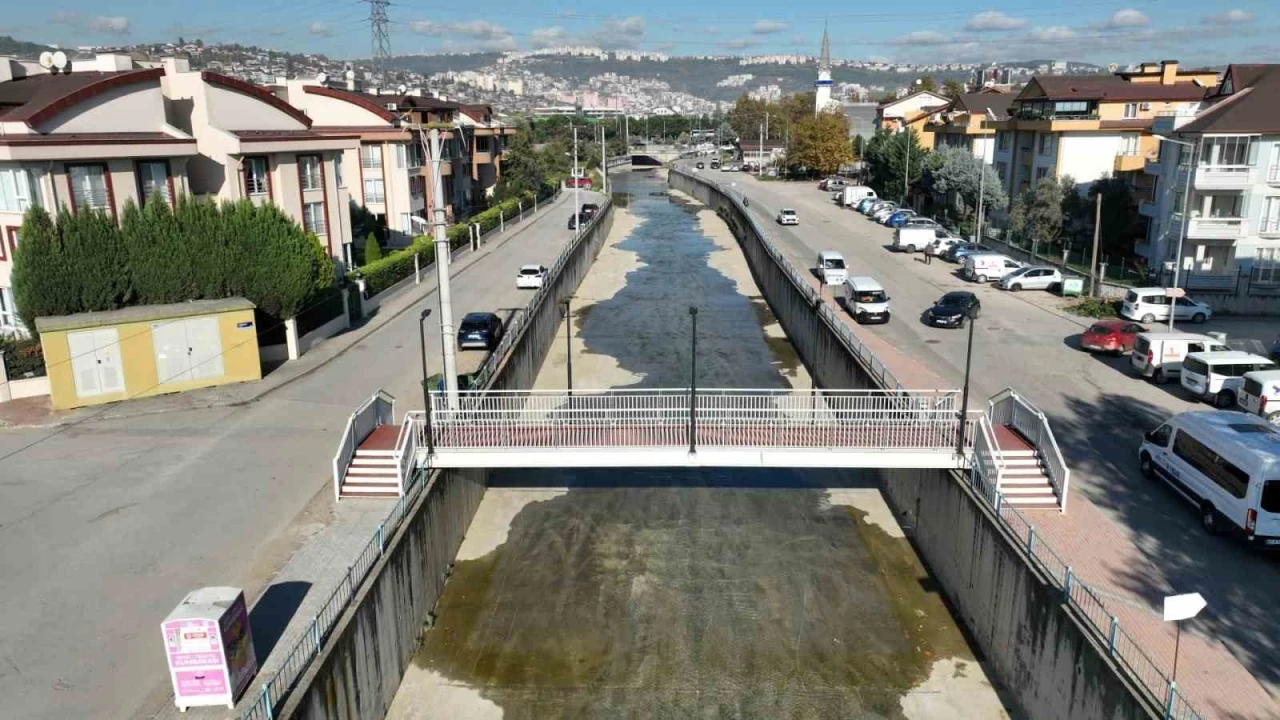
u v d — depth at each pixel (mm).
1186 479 23875
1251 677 16547
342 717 16906
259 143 44719
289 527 22359
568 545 26828
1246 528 21266
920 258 66562
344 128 71062
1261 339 41375
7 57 45750
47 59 45906
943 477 24359
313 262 41000
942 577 24312
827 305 47156
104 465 27469
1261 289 47906
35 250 32906
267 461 27703
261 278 37188
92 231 33969
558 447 24172
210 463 27547
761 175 136375
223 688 15109
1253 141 47031
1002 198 72625
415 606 21750
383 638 19312
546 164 134875
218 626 14836
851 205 97312
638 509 29219
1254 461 21297
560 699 19844
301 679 15547
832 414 30156
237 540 22344
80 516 23875
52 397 32438
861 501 29906
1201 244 49594
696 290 64625
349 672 17297
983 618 21266
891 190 100438
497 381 33312
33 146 34219
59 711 15875
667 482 31297
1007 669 19797
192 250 35938
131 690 16484
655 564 25641
